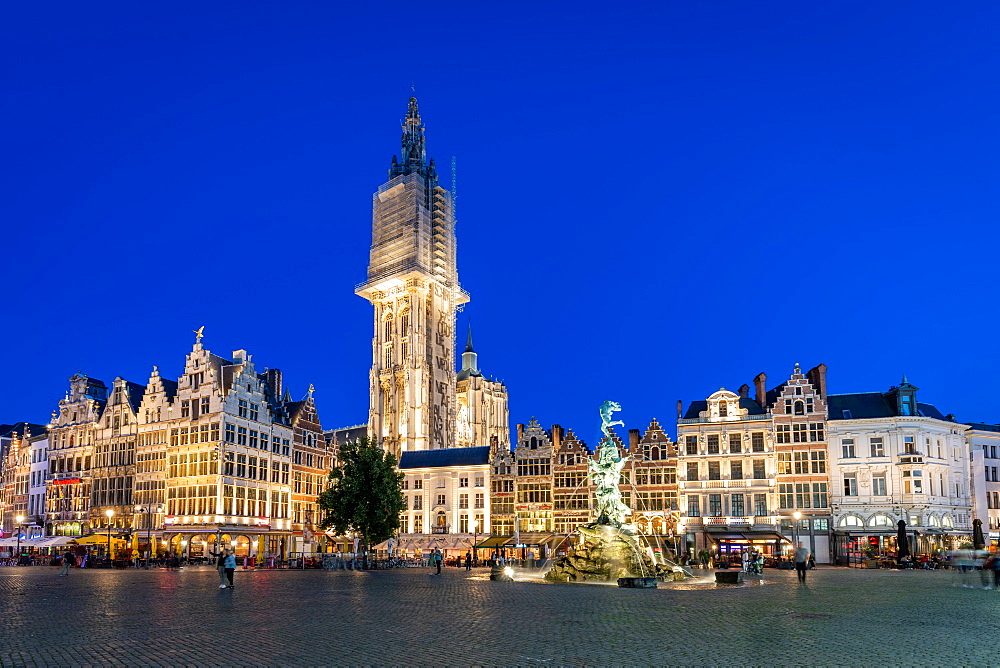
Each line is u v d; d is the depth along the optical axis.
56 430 118.75
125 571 67.31
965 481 94.38
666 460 101.38
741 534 91.88
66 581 50.12
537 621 25.80
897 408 91.88
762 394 98.38
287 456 113.31
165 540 102.06
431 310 173.38
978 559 51.88
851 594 37.34
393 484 86.12
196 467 101.25
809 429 93.81
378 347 174.00
